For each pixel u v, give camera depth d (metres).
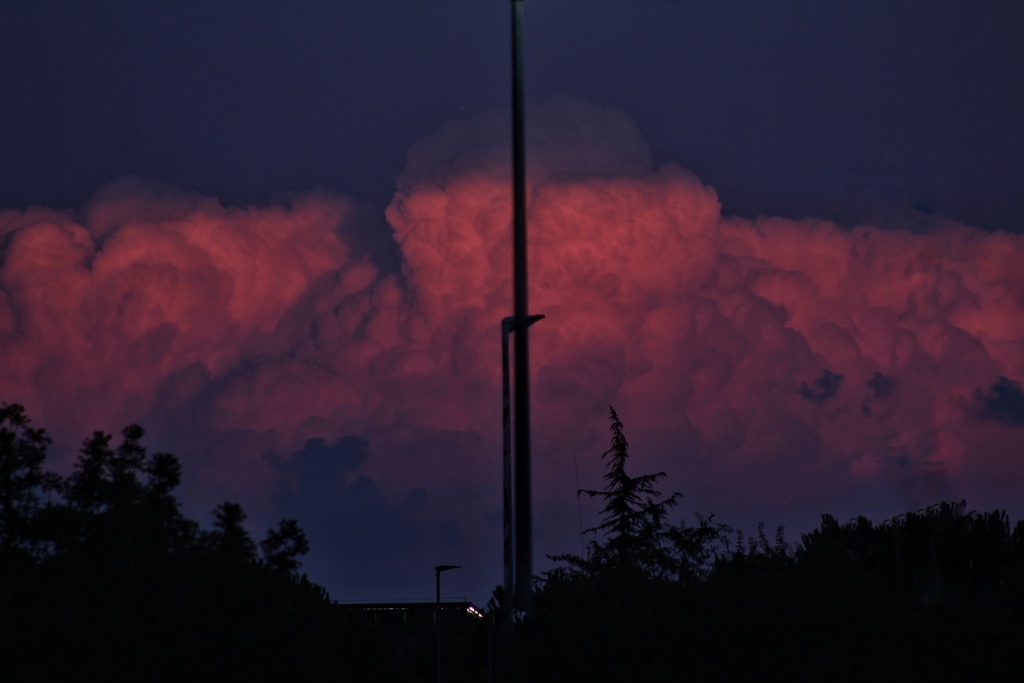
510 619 72.19
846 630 93.25
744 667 92.62
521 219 62.66
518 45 65.31
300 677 87.56
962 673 94.81
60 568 81.00
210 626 81.25
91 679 76.00
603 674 96.31
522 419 60.78
